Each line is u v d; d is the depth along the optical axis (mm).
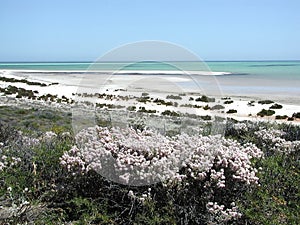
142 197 4953
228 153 5645
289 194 5691
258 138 8633
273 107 22906
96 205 5027
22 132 8938
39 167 5926
